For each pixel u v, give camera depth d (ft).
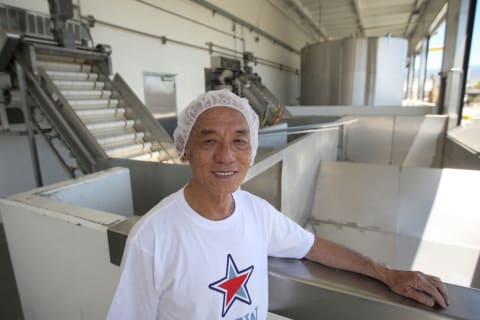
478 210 7.83
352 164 9.93
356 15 26.89
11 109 8.45
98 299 3.11
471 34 12.38
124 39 11.92
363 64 21.25
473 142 9.93
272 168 6.64
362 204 9.27
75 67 8.64
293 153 7.42
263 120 13.03
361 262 2.10
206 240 1.81
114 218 3.01
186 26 15.17
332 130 12.76
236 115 1.84
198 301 1.76
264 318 2.13
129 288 1.80
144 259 1.72
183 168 5.28
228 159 1.78
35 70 6.96
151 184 5.74
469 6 12.16
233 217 1.95
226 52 18.76
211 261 1.79
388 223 8.78
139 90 12.80
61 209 3.29
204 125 1.80
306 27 32.48
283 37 27.58
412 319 1.73
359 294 1.87
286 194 7.04
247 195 2.23
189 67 15.62
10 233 3.78
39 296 3.79
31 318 4.06
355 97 21.91
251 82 18.66
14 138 8.78
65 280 3.36
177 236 1.76
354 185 9.61
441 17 20.65
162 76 13.92
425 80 27.20
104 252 2.85
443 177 8.43
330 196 9.77
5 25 7.73
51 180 9.86
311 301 2.06
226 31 18.54
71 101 7.55
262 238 2.10
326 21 29.09
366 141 15.30
